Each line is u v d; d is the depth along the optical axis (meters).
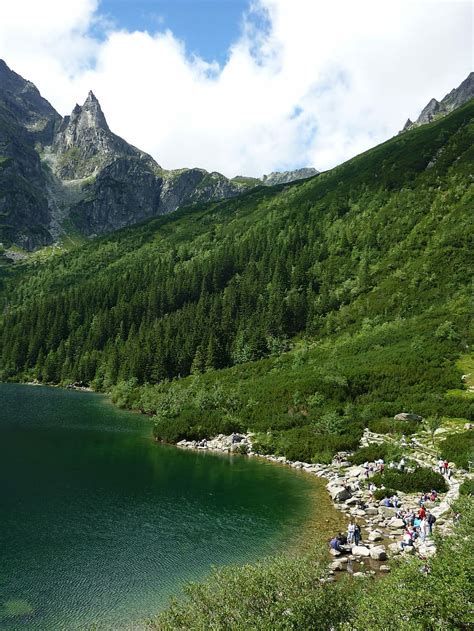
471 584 13.98
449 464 46.25
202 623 14.12
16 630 20.80
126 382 119.94
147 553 29.36
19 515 34.88
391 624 13.60
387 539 31.45
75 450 57.88
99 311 192.88
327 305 131.25
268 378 90.06
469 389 66.56
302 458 55.03
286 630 13.39
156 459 54.97
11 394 118.62
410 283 113.12
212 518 35.84
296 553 29.53
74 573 26.45
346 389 72.75
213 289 185.75
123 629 21.06
